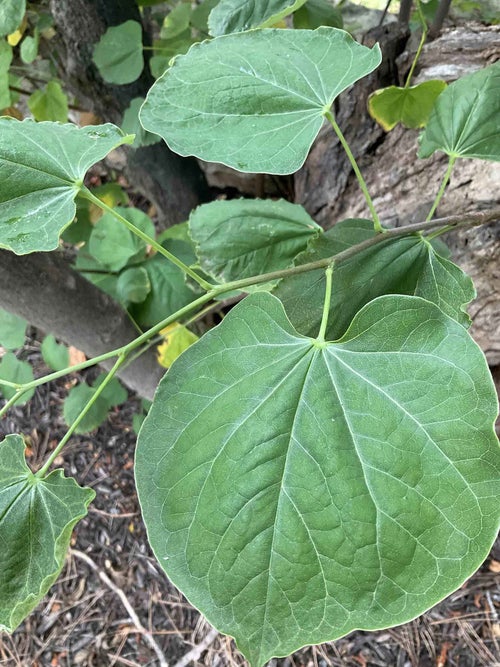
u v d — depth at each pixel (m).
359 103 0.38
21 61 0.50
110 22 0.39
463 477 0.14
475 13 0.45
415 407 0.15
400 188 0.37
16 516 0.18
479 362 0.15
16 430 0.57
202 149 0.18
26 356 0.60
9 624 0.16
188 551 0.15
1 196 0.17
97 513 0.52
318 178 0.42
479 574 0.46
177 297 0.41
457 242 0.33
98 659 0.46
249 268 0.30
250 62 0.20
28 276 0.30
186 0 0.46
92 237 0.42
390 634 0.45
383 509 0.15
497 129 0.24
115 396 0.48
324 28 0.20
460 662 0.43
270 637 0.15
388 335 0.16
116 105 0.45
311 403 0.16
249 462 0.15
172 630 0.47
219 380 0.16
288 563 0.15
